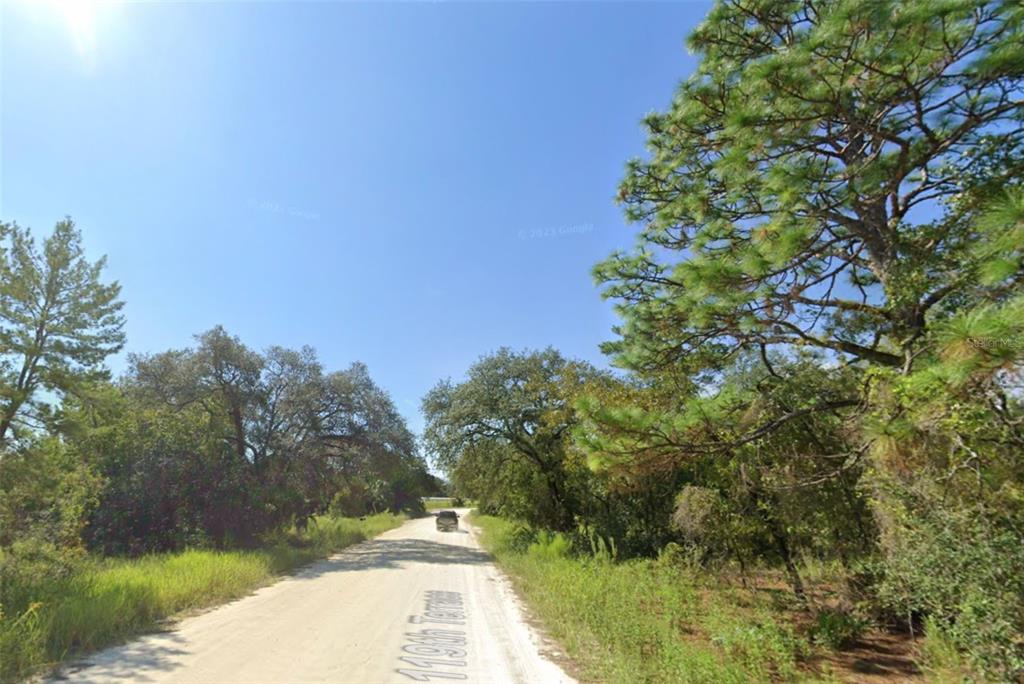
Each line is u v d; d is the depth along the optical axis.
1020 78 5.54
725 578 11.87
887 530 6.80
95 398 15.11
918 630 8.02
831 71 5.80
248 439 25.16
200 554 14.87
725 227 7.15
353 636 8.12
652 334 8.25
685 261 6.38
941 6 4.88
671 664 6.01
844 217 6.88
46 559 11.86
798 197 6.19
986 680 5.30
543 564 15.16
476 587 13.88
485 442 23.30
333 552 22.84
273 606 10.52
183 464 19.36
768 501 10.25
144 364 24.31
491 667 6.70
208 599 10.83
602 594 9.63
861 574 8.52
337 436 27.69
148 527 18.50
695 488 11.61
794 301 6.82
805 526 9.37
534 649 7.67
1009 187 5.04
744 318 6.45
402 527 46.81
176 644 7.41
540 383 21.69
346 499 53.69
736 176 6.63
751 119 6.24
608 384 17.31
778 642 6.79
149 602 9.32
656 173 9.08
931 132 6.07
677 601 9.03
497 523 37.34
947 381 4.00
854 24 5.33
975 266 5.24
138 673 6.05
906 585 6.54
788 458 8.63
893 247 6.75
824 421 8.35
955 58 5.49
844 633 7.75
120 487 17.91
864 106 6.18
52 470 13.91
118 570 12.17
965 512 5.58
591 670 6.56
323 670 6.33
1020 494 5.27
